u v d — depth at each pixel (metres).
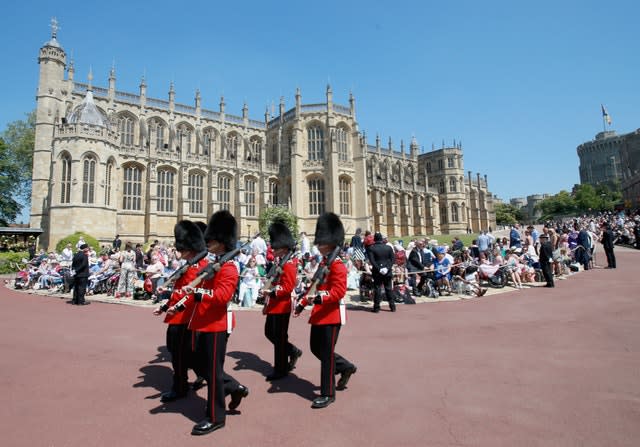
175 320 6.91
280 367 7.92
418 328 12.21
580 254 26.20
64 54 52.69
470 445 5.08
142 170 52.88
